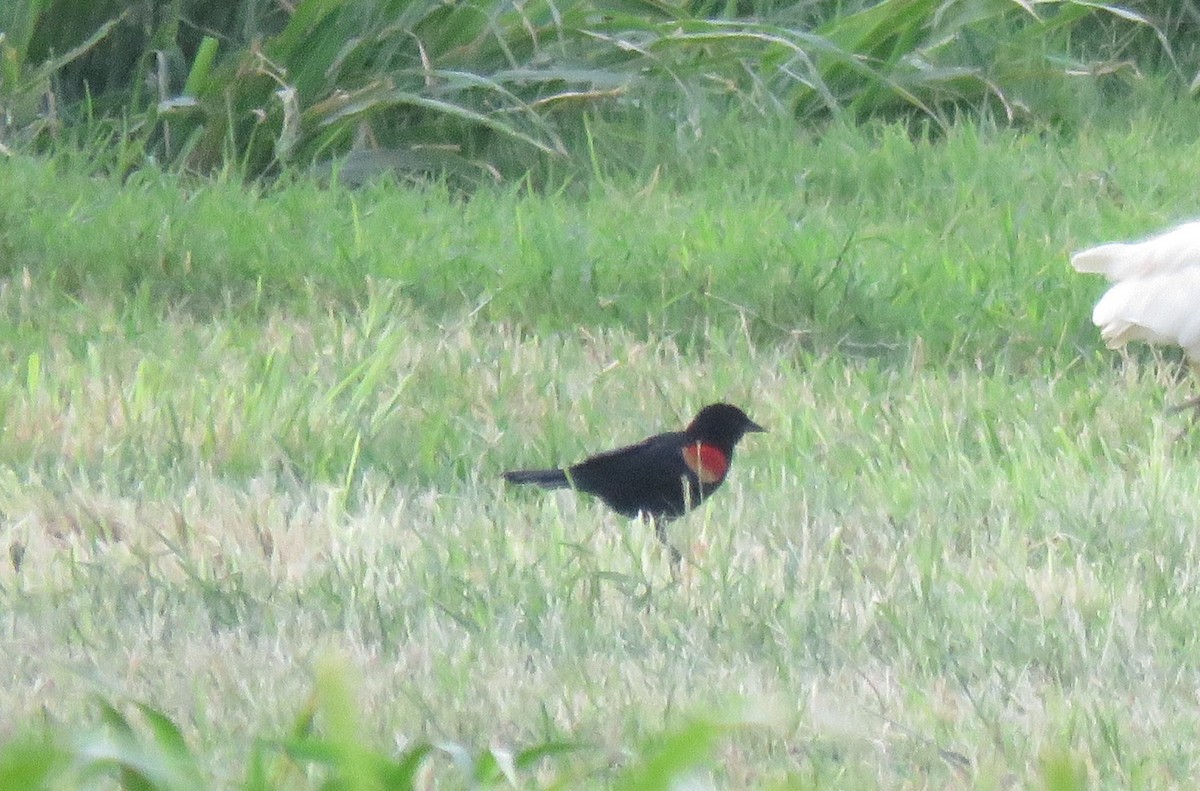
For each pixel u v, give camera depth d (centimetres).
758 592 847
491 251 1417
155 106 1606
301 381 1128
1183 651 799
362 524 912
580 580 854
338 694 475
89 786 585
